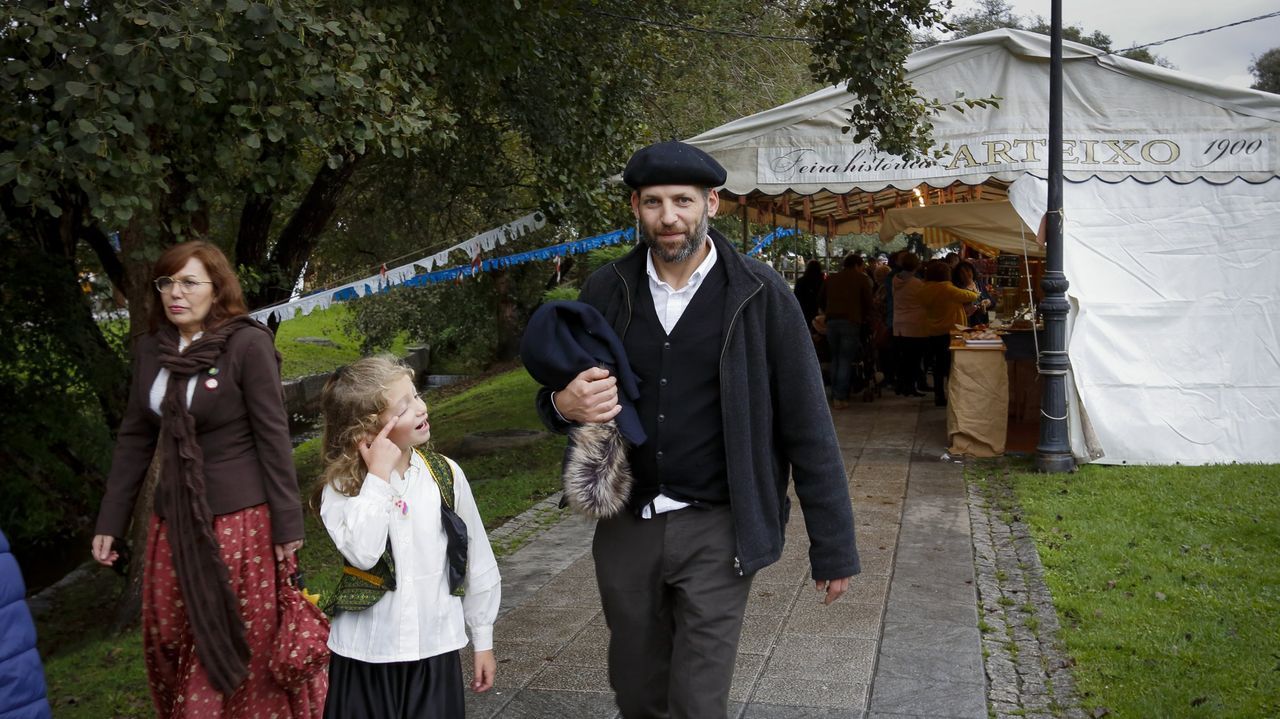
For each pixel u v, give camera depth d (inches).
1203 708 167.9
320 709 155.6
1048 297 365.7
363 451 120.6
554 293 995.3
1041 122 387.9
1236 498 312.0
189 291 147.9
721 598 117.6
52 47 208.4
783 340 119.6
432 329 1150.3
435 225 572.7
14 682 117.0
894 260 580.4
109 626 293.9
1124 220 385.1
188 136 232.4
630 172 117.8
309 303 377.4
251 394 148.3
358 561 118.5
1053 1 358.3
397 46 292.0
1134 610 217.0
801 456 121.4
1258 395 376.8
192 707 141.9
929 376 680.4
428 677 121.9
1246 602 219.8
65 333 426.3
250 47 219.1
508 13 320.8
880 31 328.5
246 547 147.4
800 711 171.2
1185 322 380.5
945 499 328.5
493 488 387.2
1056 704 173.5
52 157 199.5
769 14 609.9
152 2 200.1
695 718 114.8
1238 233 378.0
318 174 468.4
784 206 622.8
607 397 114.1
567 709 174.9
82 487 483.8
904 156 349.4
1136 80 382.0
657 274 121.2
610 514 115.6
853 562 120.7
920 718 167.9
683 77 571.2
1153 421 377.7
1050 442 363.9
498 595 129.6
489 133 448.8
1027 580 241.9
